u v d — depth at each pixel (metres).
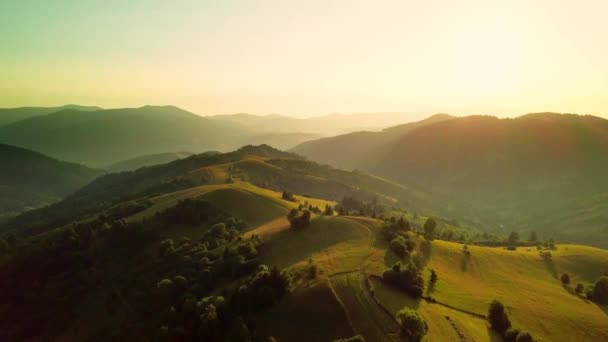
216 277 106.56
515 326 81.94
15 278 139.00
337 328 73.56
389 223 128.88
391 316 74.50
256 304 82.88
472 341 71.06
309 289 84.56
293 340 73.50
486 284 105.19
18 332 115.81
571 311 95.25
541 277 120.38
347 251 105.69
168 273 118.75
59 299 124.69
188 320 86.62
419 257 110.56
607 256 137.00
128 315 106.94
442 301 85.81
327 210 157.38
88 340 103.94
